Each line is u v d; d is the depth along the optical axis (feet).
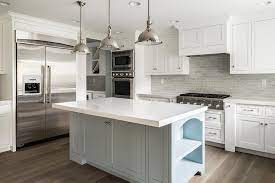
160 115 6.32
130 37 15.81
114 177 8.50
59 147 12.06
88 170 9.10
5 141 11.29
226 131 11.50
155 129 7.06
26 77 11.94
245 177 8.39
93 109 7.47
